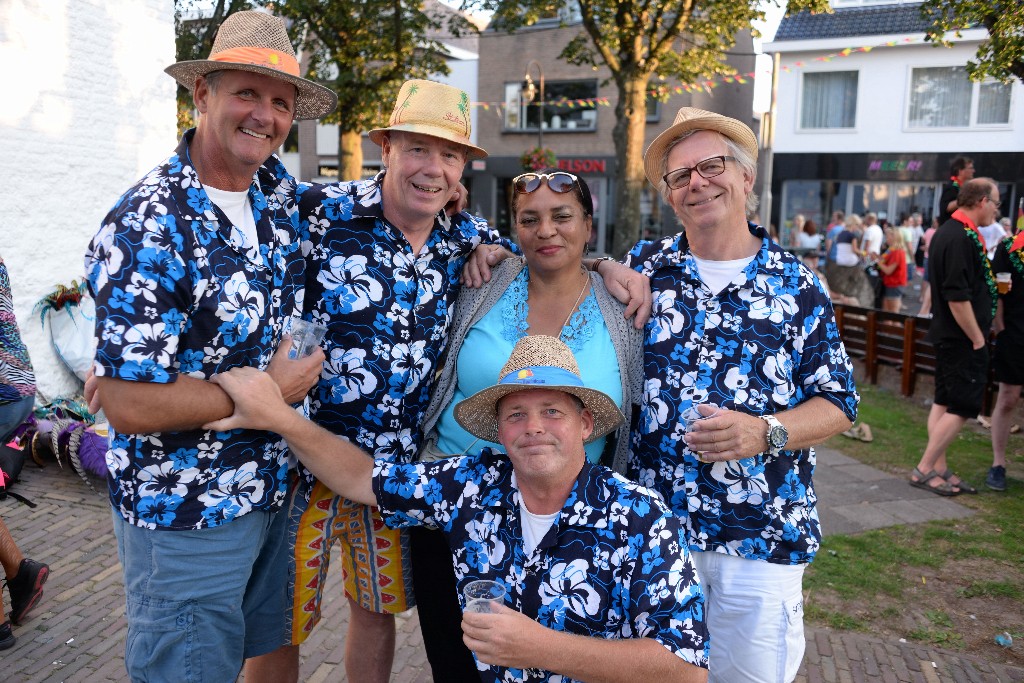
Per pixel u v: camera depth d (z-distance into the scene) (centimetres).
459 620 264
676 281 244
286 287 222
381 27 1534
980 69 812
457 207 262
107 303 182
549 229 236
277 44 201
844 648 358
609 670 182
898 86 2067
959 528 486
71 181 650
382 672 288
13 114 596
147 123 727
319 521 257
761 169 1786
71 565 421
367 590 271
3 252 593
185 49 1290
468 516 209
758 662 238
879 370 861
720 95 2216
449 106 236
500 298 258
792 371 235
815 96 2161
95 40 663
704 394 234
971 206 510
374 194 247
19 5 595
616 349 246
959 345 525
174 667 211
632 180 1342
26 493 512
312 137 2712
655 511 192
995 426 551
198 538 206
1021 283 526
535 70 2341
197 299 193
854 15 2122
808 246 1738
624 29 1266
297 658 278
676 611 186
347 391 246
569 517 195
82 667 333
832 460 618
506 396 198
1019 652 356
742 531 232
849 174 2156
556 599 195
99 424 552
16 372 349
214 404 196
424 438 264
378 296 244
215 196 204
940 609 393
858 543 463
